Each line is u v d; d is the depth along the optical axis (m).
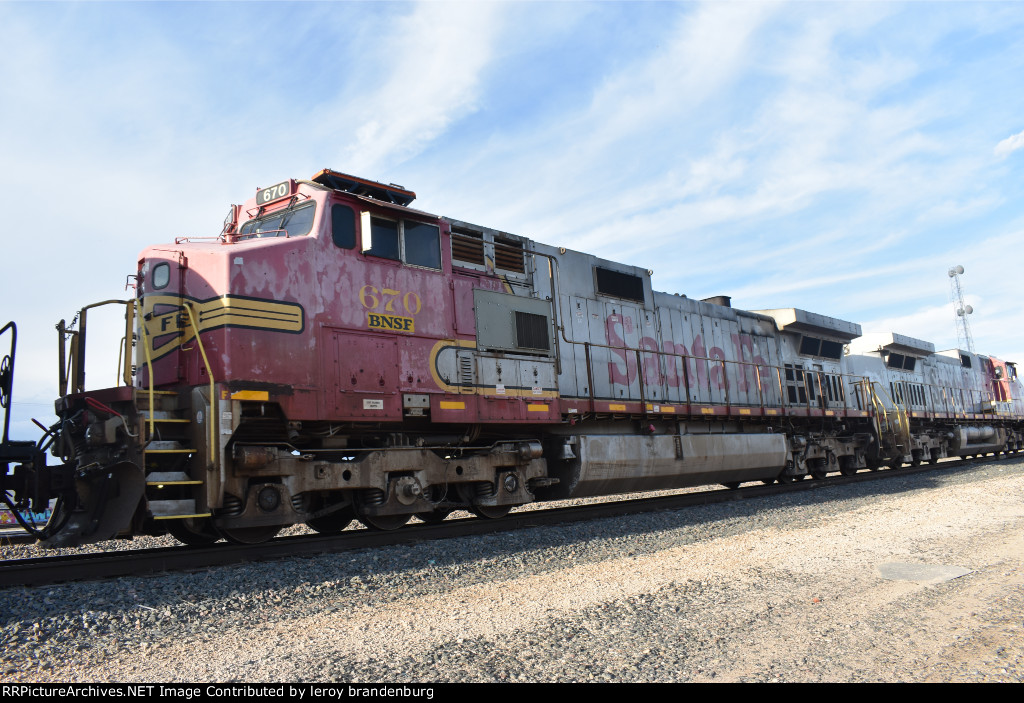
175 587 5.20
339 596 5.26
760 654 3.90
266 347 6.92
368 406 7.65
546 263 10.81
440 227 8.92
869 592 5.29
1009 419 28.23
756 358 15.71
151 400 6.16
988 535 7.69
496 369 9.19
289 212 8.06
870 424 18.83
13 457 6.02
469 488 9.01
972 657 3.84
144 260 7.59
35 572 5.39
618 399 11.59
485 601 5.11
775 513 9.65
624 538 7.78
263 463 6.71
